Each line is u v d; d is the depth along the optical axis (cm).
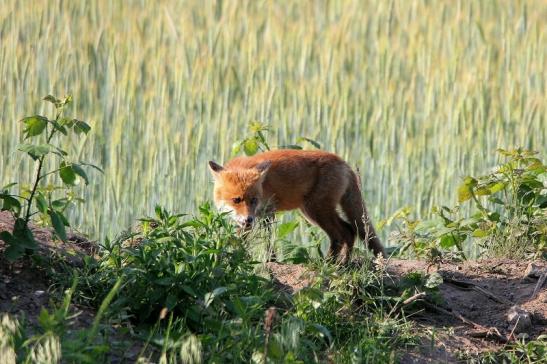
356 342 749
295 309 754
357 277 827
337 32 1853
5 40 1694
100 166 1412
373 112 1658
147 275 730
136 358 662
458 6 2000
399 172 1490
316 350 720
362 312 814
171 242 762
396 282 864
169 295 712
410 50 1877
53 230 871
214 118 1582
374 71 1900
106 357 641
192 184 1415
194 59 1756
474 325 828
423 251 1011
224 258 774
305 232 1177
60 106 782
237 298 689
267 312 635
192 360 607
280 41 1850
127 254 770
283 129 1527
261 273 832
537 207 1048
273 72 1645
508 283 918
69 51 1655
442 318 839
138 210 1382
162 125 1471
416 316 837
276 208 1083
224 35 1873
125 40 1777
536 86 1780
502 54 1877
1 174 1382
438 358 764
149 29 2005
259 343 673
